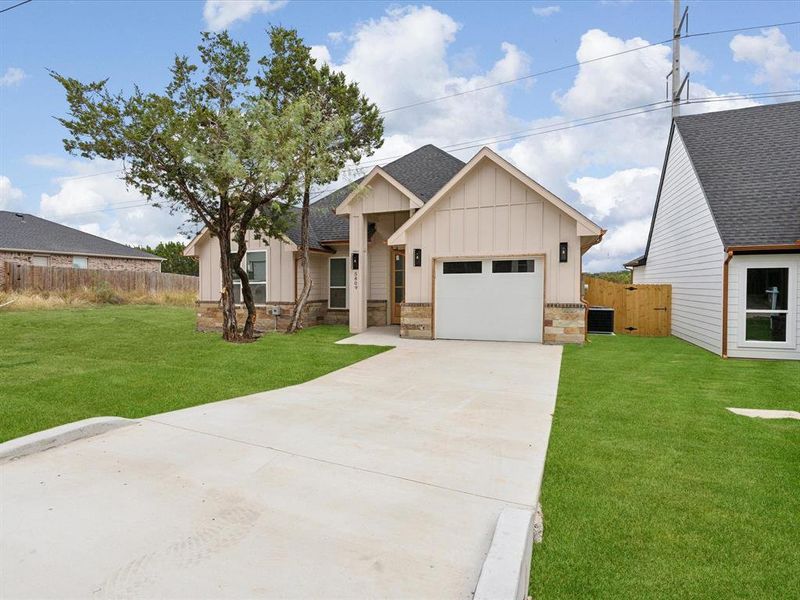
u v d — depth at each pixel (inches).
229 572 93.8
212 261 584.4
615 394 249.4
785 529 116.8
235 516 116.4
